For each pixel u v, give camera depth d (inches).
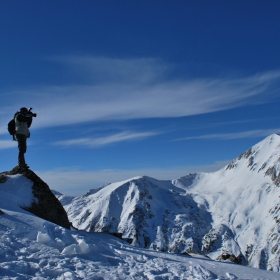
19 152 829.2
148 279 448.8
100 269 449.7
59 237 530.3
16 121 828.6
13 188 754.8
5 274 377.1
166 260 565.0
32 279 381.7
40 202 766.5
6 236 479.8
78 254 491.8
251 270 631.2
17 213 586.6
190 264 567.5
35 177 804.6
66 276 399.2
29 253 454.0
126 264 499.8
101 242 642.2
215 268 572.1
